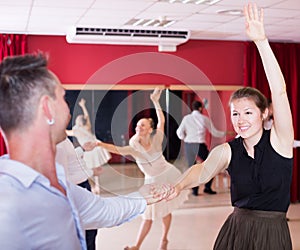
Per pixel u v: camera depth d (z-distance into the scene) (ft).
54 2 13.73
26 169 3.62
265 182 6.26
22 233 3.47
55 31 19.70
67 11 15.21
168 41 19.65
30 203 3.54
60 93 3.83
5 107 3.60
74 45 20.81
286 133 6.15
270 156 6.29
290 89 23.34
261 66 22.90
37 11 15.15
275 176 6.26
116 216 4.78
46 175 3.80
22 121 3.62
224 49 22.77
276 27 18.84
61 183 4.06
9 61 3.69
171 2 13.93
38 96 3.62
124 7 14.62
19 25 18.01
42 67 3.73
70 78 20.84
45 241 3.60
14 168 3.62
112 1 13.65
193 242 15.76
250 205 6.39
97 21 17.46
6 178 3.59
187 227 17.76
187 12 15.56
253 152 6.40
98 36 18.76
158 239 16.10
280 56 23.17
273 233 6.25
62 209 3.74
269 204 6.31
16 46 20.02
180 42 19.80
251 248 6.27
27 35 20.31
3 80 3.59
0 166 3.69
